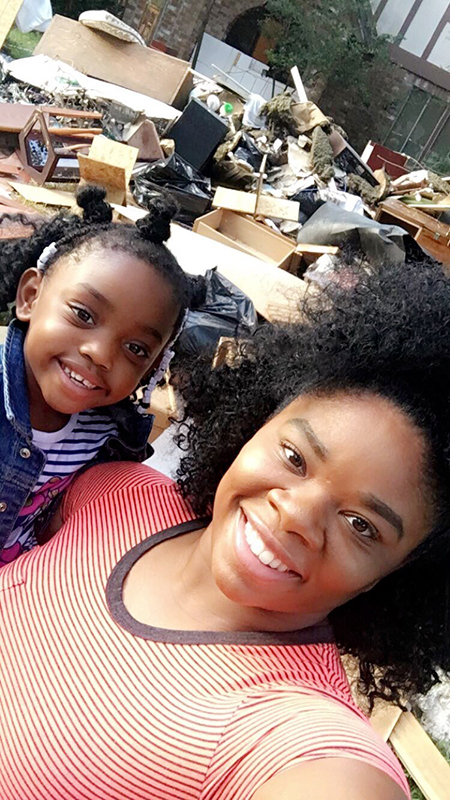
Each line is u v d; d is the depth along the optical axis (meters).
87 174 4.78
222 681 0.88
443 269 1.11
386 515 0.87
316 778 0.67
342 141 7.81
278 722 0.77
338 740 0.72
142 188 5.30
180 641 0.94
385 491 0.86
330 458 0.88
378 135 15.27
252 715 0.80
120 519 1.20
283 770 0.70
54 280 1.56
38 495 1.54
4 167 4.95
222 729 0.80
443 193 8.64
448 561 1.00
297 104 7.72
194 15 13.16
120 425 1.66
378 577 0.93
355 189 7.59
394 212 6.72
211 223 5.19
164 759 0.81
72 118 5.66
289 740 0.73
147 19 13.19
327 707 0.81
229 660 0.92
